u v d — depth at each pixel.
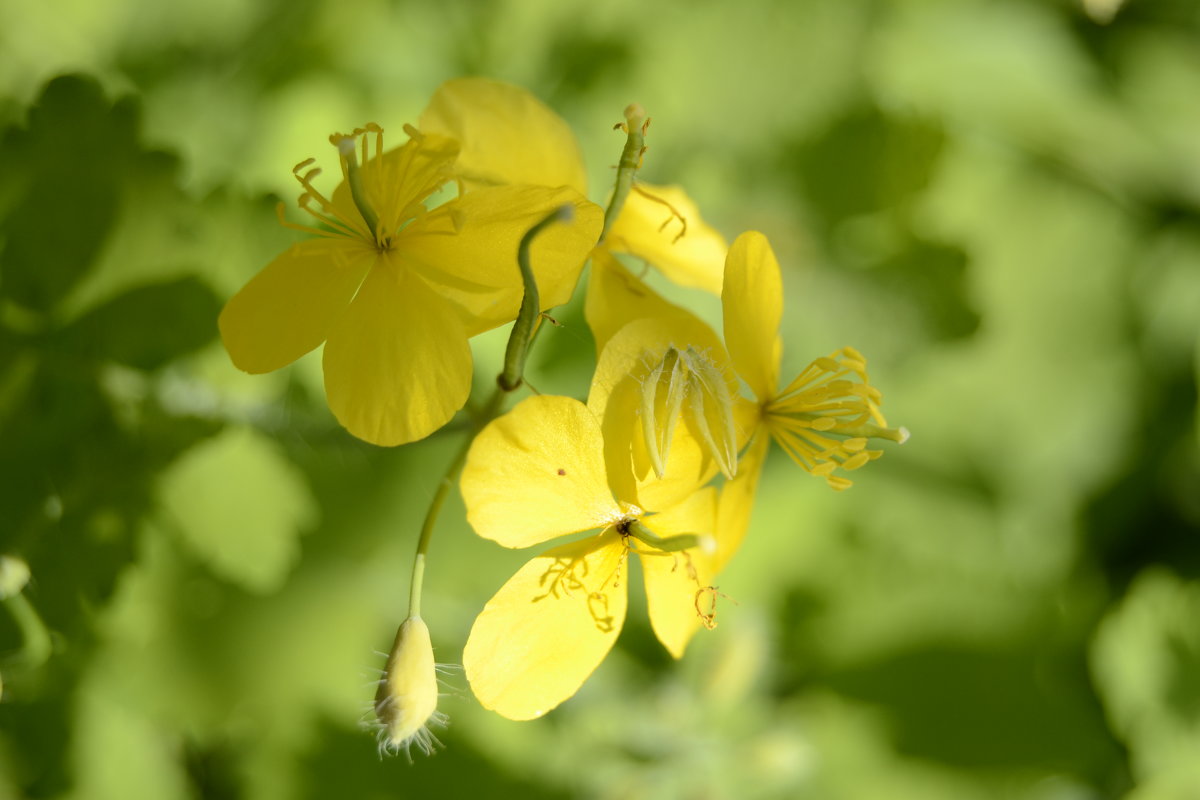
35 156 0.26
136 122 0.26
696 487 0.24
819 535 0.32
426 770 0.29
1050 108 0.35
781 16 0.32
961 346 0.32
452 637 0.30
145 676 0.28
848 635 0.32
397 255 0.24
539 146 0.25
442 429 0.25
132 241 0.26
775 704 0.31
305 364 0.28
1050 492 0.33
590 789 0.29
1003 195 0.34
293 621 0.29
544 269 0.24
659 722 0.29
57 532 0.26
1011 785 0.31
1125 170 0.35
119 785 0.28
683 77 0.32
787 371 0.32
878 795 0.31
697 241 0.26
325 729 0.29
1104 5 0.34
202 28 0.30
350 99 0.30
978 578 0.32
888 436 0.24
